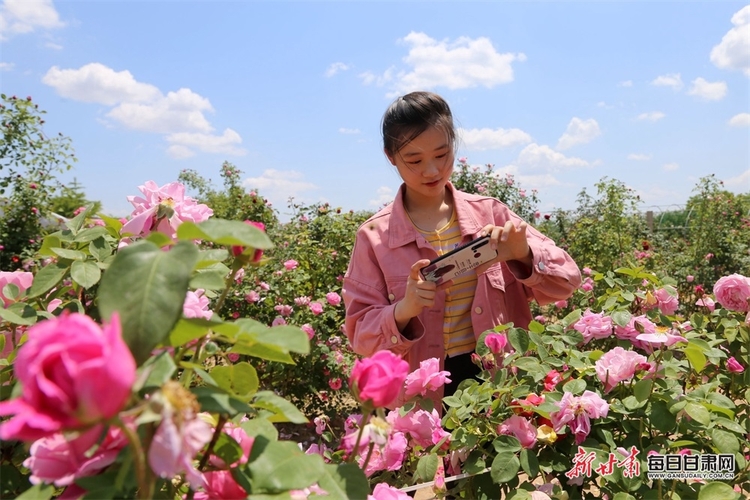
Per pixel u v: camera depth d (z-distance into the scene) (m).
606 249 7.54
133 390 0.45
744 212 8.80
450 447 1.33
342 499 0.62
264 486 0.56
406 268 1.83
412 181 1.79
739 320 1.89
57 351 0.38
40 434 0.41
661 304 2.00
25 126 6.59
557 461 1.32
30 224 6.60
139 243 0.51
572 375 1.55
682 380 1.72
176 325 0.55
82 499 0.49
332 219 5.80
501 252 1.66
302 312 4.15
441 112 1.73
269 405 0.64
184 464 0.45
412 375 1.39
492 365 1.50
